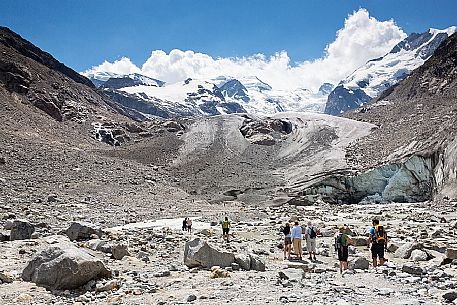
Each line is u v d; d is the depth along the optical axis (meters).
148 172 74.44
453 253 21.55
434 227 35.31
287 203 62.94
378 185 66.25
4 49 115.56
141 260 21.61
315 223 40.94
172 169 78.94
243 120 109.94
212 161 83.38
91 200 52.56
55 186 56.44
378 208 55.34
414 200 63.91
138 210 49.56
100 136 96.75
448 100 108.06
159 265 20.36
